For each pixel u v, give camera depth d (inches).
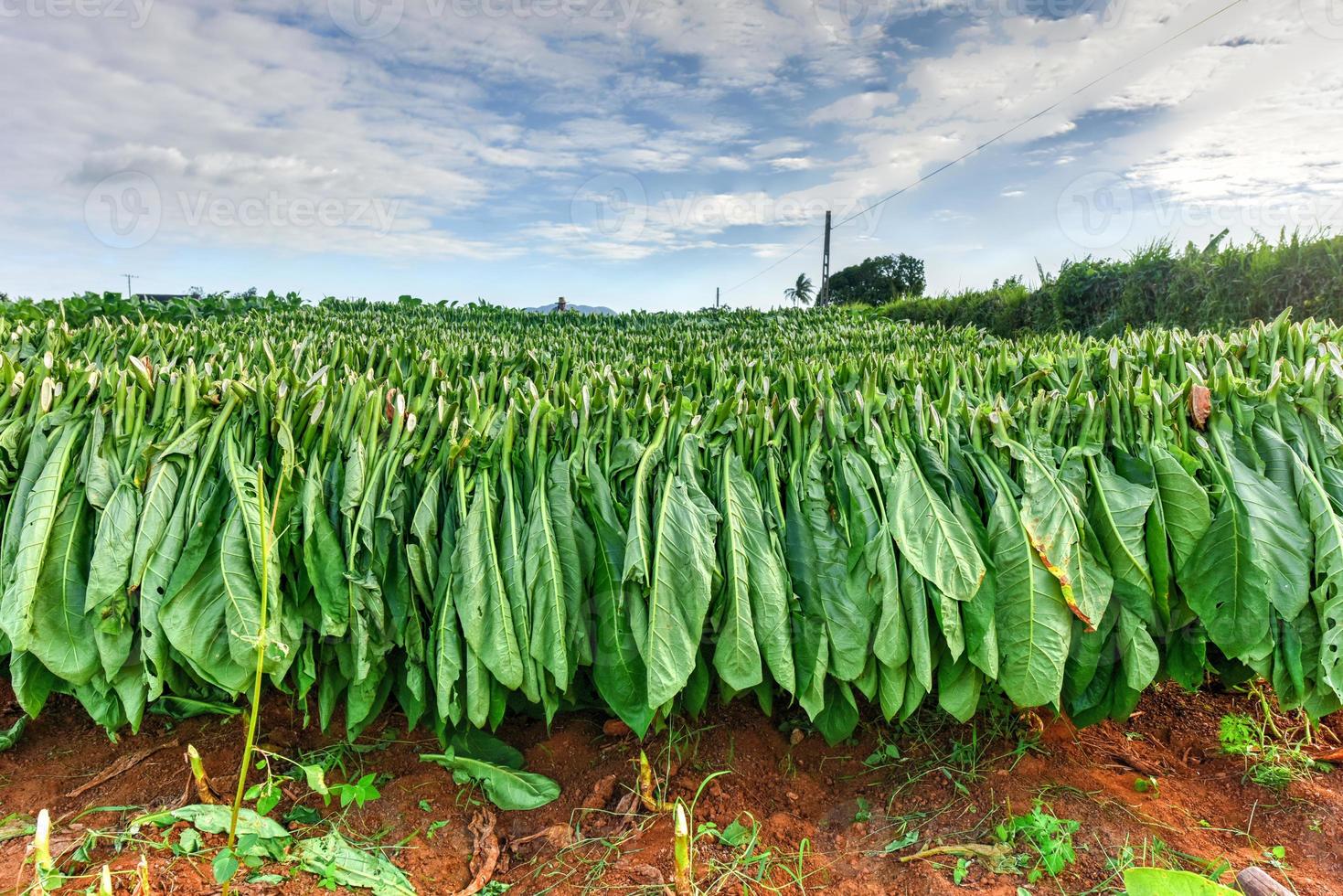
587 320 482.3
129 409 97.9
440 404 107.4
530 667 94.1
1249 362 132.1
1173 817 96.0
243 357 138.2
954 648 91.3
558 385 120.2
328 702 99.2
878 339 287.3
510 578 95.0
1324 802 96.7
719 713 117.0
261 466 95.1
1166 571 95.3
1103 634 96.7
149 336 167.5
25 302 296.8
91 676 90.5
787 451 105.3
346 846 87.8
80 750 105.0
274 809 94.2
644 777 98.0
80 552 92.6
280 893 81.0
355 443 96.7
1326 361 108.0
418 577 93.9
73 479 94.6
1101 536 98.0
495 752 105.0
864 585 96.0
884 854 91.8
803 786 104.6
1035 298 639.1
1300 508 96.7
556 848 92.2
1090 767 105.9
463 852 91.8
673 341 252.7
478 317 478.9
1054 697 90.8
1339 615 90.2
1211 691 125.0
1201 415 104.7
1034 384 130.0
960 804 98.7
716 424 107.2
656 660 91.2
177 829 89.7
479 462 99.7
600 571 97.0
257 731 108.4
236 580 90.4
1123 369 123.7
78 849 84.7
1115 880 85.9
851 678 94.7
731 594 94.7
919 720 115.3
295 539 94.3
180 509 93.4
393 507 96.6
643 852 91.0
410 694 101.2
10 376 104.0
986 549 95.5
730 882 86.6
